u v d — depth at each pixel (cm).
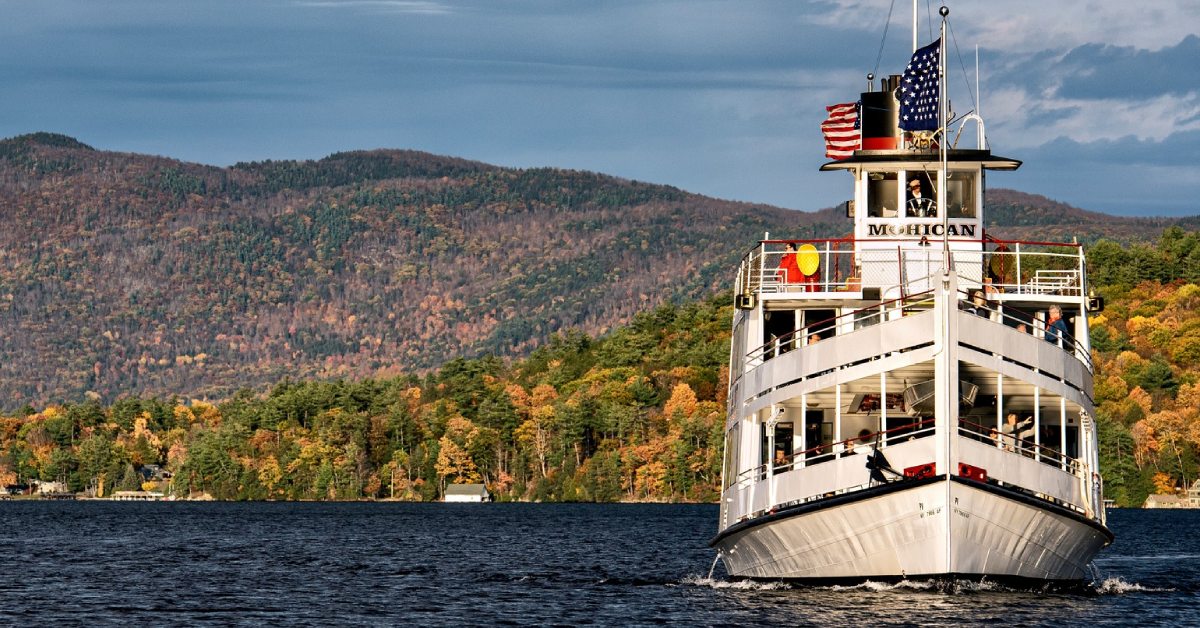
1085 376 5166
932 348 4812
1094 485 5178
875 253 5412
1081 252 5312
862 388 5159
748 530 5434
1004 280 5434
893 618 4866
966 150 5428
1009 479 4859
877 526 4894
